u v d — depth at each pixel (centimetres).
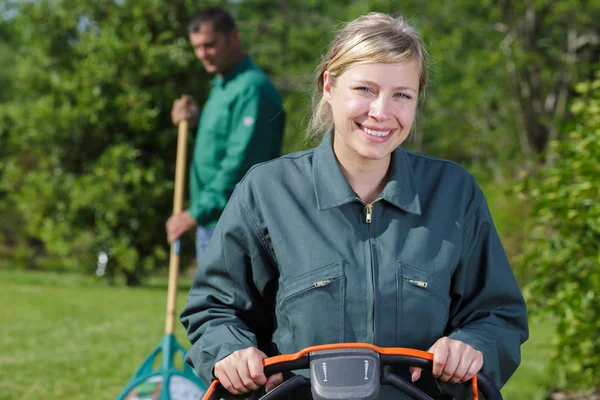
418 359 258
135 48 1688
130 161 1664
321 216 278
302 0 3145
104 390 733
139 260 1691
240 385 264
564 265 685
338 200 277
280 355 267
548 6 2397
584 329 672
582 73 2452
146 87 1709
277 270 287
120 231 1672
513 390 734
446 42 2361
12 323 1050
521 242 1495
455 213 284
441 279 274
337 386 244
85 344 930
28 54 1830
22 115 1728
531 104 2458
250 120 596
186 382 519
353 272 271
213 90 625
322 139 306
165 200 1681
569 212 649
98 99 1672
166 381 515
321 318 270
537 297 700
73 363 832
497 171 2456
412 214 279
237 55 610
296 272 273
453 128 2636
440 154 2950
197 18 605
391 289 270
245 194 288
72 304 1219
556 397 751
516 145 2491
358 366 249
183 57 1681
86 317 1107
